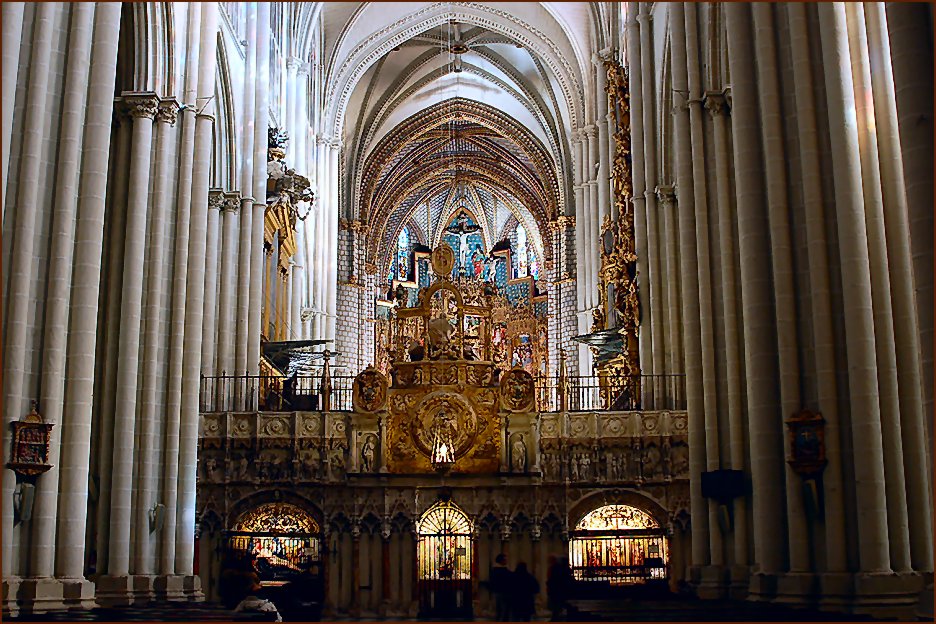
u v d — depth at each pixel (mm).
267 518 26844
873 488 14648
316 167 43938
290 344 30172
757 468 16047
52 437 15352
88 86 17094
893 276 15539
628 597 21750
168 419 21094
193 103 22641
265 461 26609
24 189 15422
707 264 21219
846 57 15875
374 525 27000
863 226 15383
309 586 26359
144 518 20234
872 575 14375
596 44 41094
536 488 27078
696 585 20578
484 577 26766
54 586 15141
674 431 26594
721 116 20969
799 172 16188
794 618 12938
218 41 26297
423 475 27188
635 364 29484
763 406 16094
